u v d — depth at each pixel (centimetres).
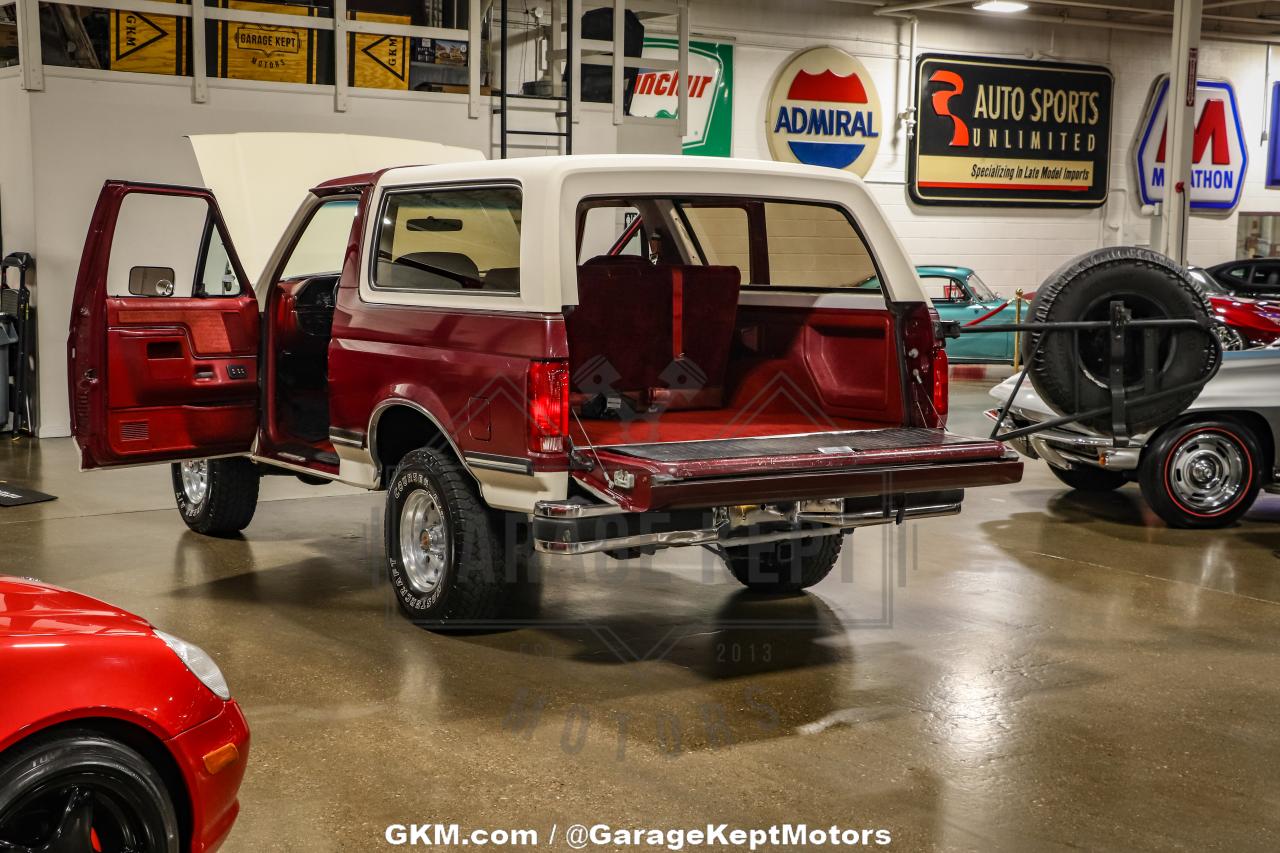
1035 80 2319
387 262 575
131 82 1103
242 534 753
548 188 487
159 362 626
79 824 274
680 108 1430
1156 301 698
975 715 463
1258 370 782
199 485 744
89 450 615
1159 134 2448
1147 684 500
